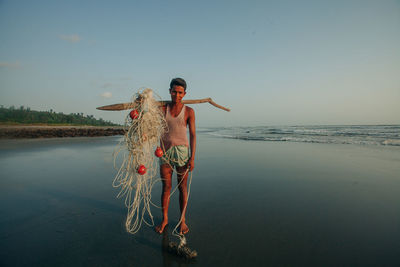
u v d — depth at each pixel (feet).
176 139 8.55
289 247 7.38
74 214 9.89
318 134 72.49
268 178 16.29
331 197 12.19
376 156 25.81
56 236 7.98
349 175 16.94
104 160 23.76
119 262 6.56
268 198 12.14
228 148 35.09
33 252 6.97
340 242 7.65
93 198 11.93
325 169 19.07
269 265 6.43
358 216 9.74
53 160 23.81
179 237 8.02
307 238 7.95
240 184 14.84
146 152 8.57
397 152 28.94
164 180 8.80
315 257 6.80
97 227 8.71
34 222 9.06
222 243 7.66
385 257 6.75
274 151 30.78
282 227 8.80
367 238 7.88
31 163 22.07
